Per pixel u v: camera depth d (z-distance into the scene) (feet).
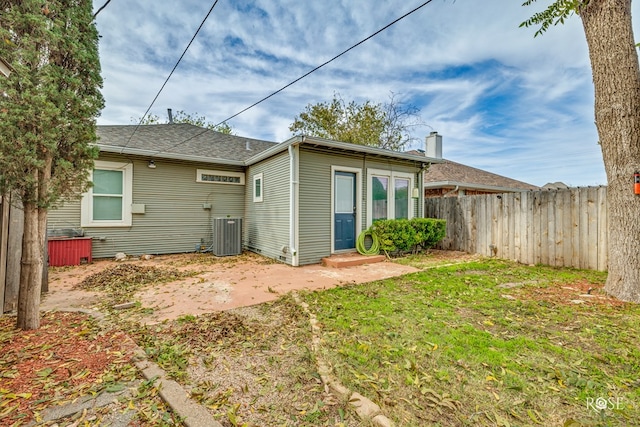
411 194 28.53
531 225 21.71
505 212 23.56
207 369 7.22
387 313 11.00
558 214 20.30
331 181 23.56
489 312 10.96
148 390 6.31
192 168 27.89
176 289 14.78
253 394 6.23
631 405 5.71
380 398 6.00
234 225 26.68
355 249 25.07
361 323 10.04
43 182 9.61
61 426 5.25
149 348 8.21
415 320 10.23
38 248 9.88
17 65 8.28
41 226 10.00
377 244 24.54
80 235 22.40
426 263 22.06
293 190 21.44
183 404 5.77
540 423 5.31
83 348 8.24
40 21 8.37
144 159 25.48
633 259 12.32
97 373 6.95
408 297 13.07
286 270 19.86
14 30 8.56
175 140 31.01
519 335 8.93
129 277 16.89
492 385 6.42
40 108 8.61
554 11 13.82
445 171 42.06
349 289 14.58
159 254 26.11
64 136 9.64
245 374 7.00
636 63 12.38
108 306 12.08
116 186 24.39
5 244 11.28
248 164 28.89
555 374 6.77
